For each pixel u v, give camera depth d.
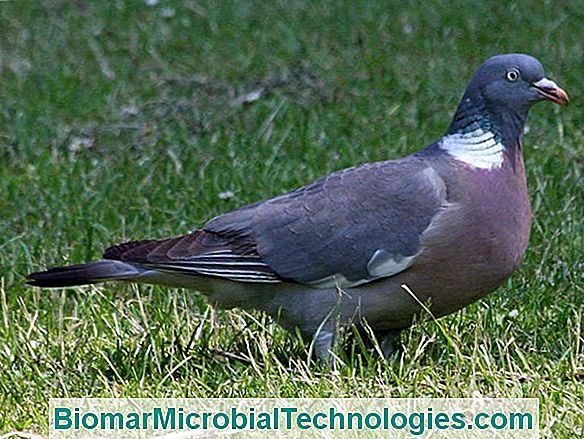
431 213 10.05
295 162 15.40
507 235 10.16
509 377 9.92
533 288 11.90
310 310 10.33
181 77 18.98
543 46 19.39
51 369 10.59
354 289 10.24
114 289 12.41
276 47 20.16
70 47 20.56
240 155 15.77
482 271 10.17
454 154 10.37
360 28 20.67
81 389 10.13
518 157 10.45
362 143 15.91
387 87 18.02
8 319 11.60
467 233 10.05
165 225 13.79
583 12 20.64
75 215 13.99
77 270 10.41
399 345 10.84
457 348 10.03
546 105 16.97
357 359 10.42
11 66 19.70
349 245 10.12
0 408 9.72
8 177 15.34
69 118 17.55
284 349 10.72
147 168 15.40
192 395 9.83
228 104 17.69
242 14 21.62
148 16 21.78
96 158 16.08
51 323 11.65
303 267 10.20
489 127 10.40
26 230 13.80
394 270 10.11
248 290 10.44
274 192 14.45
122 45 20.52
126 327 11.40
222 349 10.90
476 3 21.34
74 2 22.66
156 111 17.59
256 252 10.27
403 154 15.51
